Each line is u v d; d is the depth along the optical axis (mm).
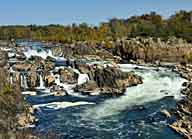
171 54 120750
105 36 170500
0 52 86062
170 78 83750
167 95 70875
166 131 50125
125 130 50375
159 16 182375
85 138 47000
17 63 82562
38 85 76375
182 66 103938
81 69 80750
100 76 76062
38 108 60500
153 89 75688
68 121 53875
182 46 123938
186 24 165000
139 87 76625
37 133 46688
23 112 53062
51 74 79688
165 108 60719
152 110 60125
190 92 70750
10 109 51156
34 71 78625
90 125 52375
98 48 125625
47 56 103125
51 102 64750
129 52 120312
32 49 112750
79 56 112938
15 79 70375
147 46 121250
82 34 174375
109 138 47250
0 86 55219
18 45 122188
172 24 164750
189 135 48531
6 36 183625
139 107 62188
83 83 76438
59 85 77250
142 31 163125
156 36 151750
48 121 53438
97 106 62844
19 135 43781
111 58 115000
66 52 114750
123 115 57531
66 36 170750
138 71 89250
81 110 60125
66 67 84500
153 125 52625
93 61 101188
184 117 55500
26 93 71250
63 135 47719
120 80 76375
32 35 184625
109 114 58156
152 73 87875
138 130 50500
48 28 192500
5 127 44562
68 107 61875
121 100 67312
